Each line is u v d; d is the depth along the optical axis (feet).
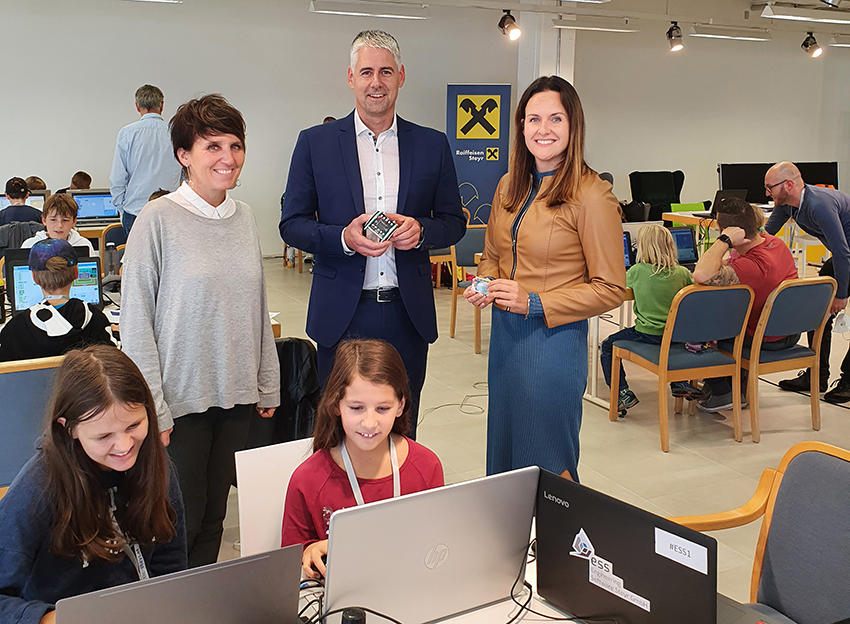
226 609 3.70
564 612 4.57
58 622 3.33
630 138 38.11
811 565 5.71
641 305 13.66
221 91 31.14
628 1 35.96
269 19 31.30
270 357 7.91
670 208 34.60
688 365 13.02
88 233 20.63
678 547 3.84
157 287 7.05
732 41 39.04
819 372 14.48
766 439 13.57
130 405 4.38
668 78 38.19
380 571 4.07
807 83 41.22
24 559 4.39
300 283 27.71
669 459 12.66
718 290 12.57
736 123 40.11
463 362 18.52
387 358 5.14
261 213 32.86
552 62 28.53
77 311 8.41
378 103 8.10
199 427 7.37
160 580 3.49
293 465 6.10
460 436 13.75
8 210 17.98
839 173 43.01
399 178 8.50
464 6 24.61
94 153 29.58
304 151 8.56
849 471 5.62
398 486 5.29
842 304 14.46
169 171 20.72
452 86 31.07
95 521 4.47
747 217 13.01
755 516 6.31
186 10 29.99
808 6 37.37
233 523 10.14
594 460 12.59
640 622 4.08
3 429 7.48
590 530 4.25
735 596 8.68
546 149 7.36
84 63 28.86
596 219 7.37
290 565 3.81
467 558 4.39
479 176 31.68
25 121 28.48
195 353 7.16
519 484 4.42
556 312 7.40
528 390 7.71
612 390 14.39
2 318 12.30
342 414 5.14
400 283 8.44
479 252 20.92
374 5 24.62
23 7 27.73
